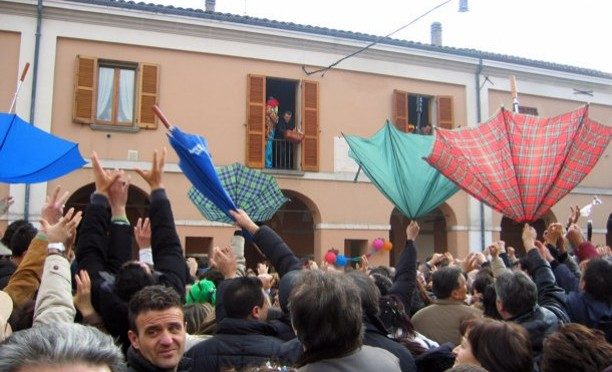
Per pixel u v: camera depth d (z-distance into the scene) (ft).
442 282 13.91
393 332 11.83
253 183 16.62
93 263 11.04
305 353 7.34
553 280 13.57
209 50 47.37
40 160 16.79
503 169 16.03
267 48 49.08
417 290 18.74
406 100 52.80
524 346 8.38
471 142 16.53
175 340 8.60
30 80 42.57
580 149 16.02
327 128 50.42
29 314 10.12
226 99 47.60
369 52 52.06
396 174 19.15
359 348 7.39
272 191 16.75
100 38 44.47
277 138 51.24
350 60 51.57
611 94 61.41
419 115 53.42
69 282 9.75
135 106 45.16
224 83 47.73
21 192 41.39
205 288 15.89
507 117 16.42
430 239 60.44
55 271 9.67
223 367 9.88
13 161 16.61
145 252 12.77
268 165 48.96
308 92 49.96
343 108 51.03
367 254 49.90
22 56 42.68
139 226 12.92
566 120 16.16
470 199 54.29
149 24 45.70
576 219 17.10
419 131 53.06
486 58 55.72
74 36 43.91
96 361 3.93
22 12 42.91
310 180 49.42
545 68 57.82
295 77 49.83
